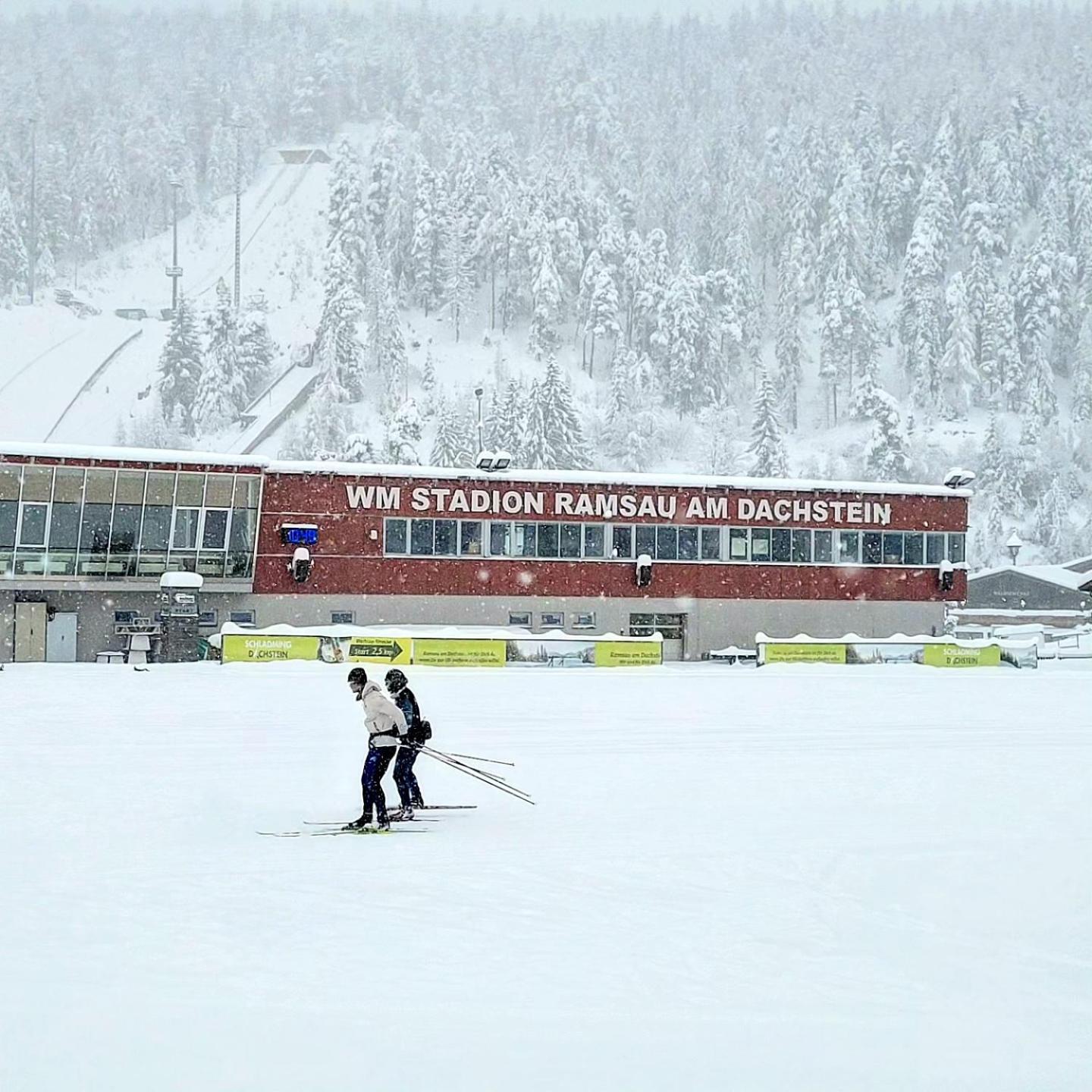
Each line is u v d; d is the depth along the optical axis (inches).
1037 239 7800.2
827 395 7529.5
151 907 423.2
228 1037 294.7
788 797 681.6
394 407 6815.9
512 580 2283.5
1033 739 999.0
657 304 7637.8
